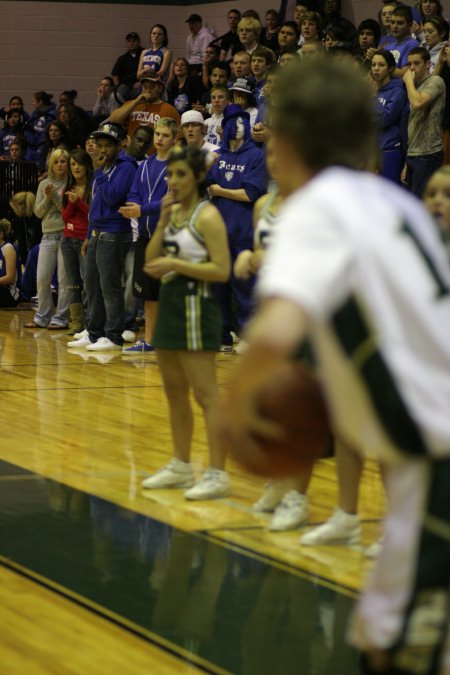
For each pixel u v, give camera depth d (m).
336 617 4.30
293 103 2.22
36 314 14.20
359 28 13.67
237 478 6.66
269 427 2.07
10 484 6.37
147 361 11.35
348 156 2.23
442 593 2.21
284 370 2.15
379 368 2.08
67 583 4.66
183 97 17.70
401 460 2.19
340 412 2.17
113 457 7.11
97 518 5.71
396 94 11.46
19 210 17.39
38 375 10.35
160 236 6.04
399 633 2.23
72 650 3.88
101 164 11.82
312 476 6.77
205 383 6.04
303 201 2.09
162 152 11.30
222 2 21.92
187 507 5.97
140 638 4.03
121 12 22.98
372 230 2.06
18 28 23.06
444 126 11.37
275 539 5.39
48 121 20.55
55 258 14.02
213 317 5.98
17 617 4.23
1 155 20.38
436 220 4.20
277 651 3.94
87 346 12.16
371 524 5.66
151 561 4.99
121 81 20.50
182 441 6.36
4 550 5.14
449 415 2.14
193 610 4.36
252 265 5.77
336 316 2.05
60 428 7.99
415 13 14.85
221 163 11.48
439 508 2.19
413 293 2.09
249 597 4.52
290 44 14.70
